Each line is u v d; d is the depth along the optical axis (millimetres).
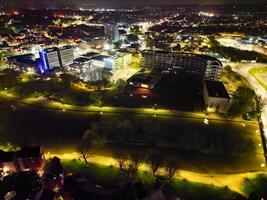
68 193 82188
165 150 120625
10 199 81938
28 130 138125
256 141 129500
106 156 115875
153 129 131125
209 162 113000
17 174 94438
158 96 180750
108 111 159750
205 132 136250
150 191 82875
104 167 107688
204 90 176500
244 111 151625
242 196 92438
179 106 166125
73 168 106250
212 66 198125
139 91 189000
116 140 127000
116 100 174375
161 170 106062
